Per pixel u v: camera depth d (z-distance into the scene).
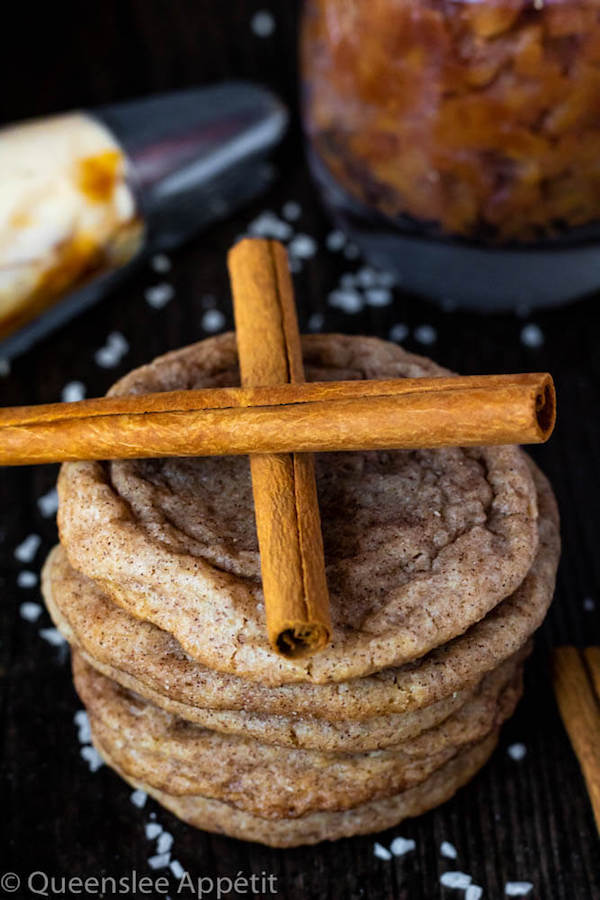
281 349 0.30
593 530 0.37
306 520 0.28
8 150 0.41
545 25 0.33
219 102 0.44
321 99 0.38
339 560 0.29
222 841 0.32
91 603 0.30
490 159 0.36
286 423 0.28
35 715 0.34
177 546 0.29
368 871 0.32
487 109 0.35
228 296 0.43
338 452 0.31
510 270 0.39
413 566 0.29
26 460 0.29
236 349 0.32
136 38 0.51
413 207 0.37
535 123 0.35
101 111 0.43
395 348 0.33
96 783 0.33
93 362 0.41
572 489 0.38
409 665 0.29
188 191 0.43
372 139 0.37
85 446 0.29
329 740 0.29
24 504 0.38
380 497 0.30
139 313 0.42
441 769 0.32
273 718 0.29
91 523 0.29
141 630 0.29
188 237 0.44
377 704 0.29
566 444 0.39
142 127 0.42
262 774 0.30
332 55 0.36
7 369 0.41
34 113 0.47
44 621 0.36
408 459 0.31
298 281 0.43
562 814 0.33
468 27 0.34
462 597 0.29
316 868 0.32
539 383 0.28
